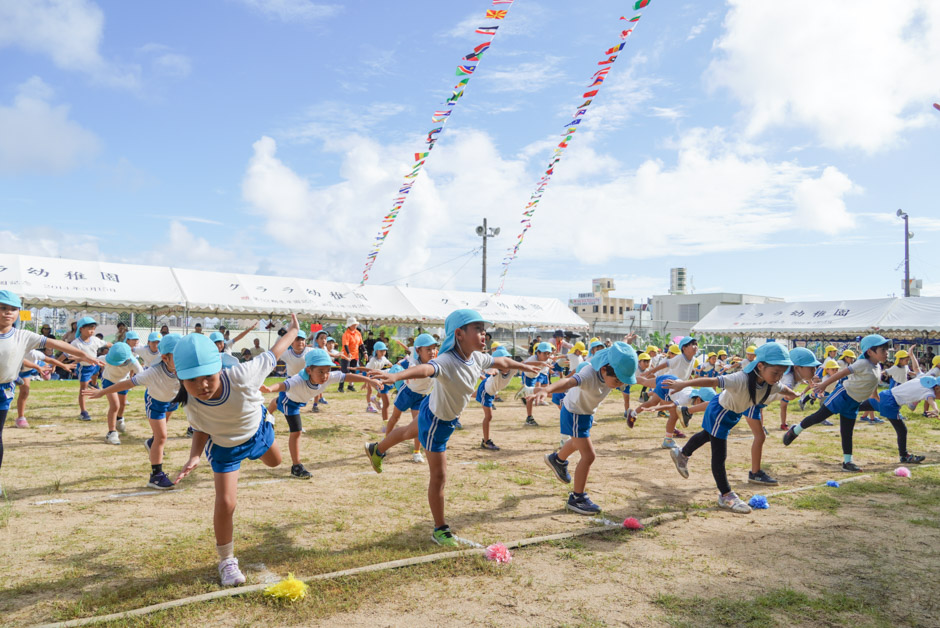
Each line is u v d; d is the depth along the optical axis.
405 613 3.37
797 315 27.03
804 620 3.37
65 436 9.17
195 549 4.36
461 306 25.64
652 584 3.86
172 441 8.92
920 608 3.55
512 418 12.93
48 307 18.20
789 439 8.34
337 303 22.17
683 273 75.38
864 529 5.11
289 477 6.88
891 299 24.59
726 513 5.60
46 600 3.48
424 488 6.42
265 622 3.21
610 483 6.88
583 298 79.12
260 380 3.99
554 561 4.25
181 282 19.34
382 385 6.50
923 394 7.93
